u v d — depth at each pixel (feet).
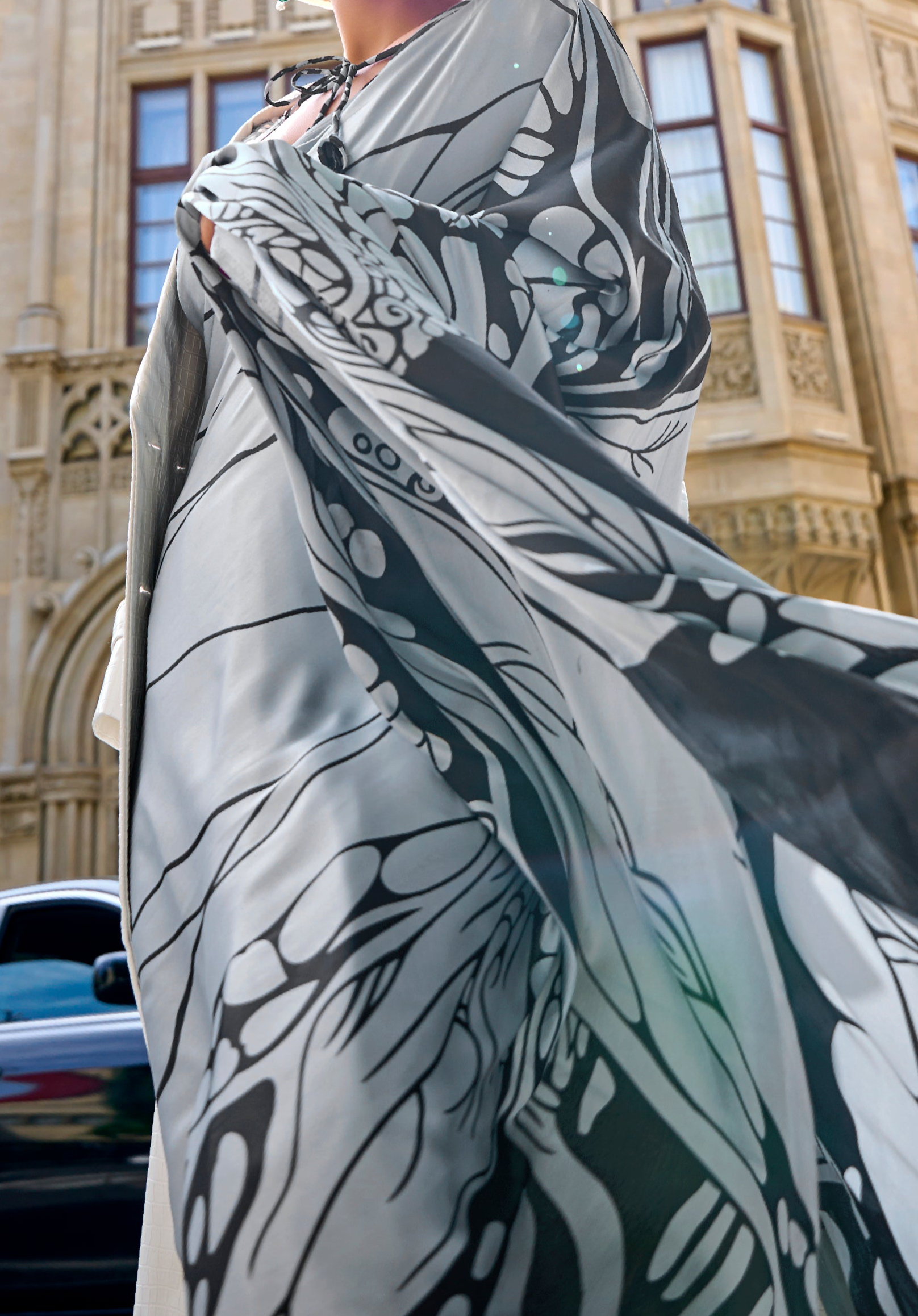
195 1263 1.41
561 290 2.36
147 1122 8.80
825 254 30.30
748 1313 1.63
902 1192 1.79
